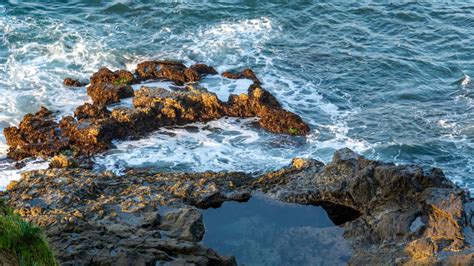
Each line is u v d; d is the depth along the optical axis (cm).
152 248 2130
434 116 3425
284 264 2383
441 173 2617
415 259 2220
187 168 2945
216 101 3334
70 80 3562
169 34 4150
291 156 3070
